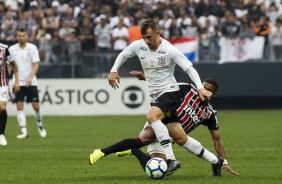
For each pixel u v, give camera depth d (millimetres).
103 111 82188
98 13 91312
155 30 32406
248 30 87188
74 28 89938
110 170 37625
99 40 88000
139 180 32781
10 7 92062
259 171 37188
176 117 33531
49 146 50625
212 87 34562
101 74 82812
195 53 85500
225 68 85938
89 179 33406
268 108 91688
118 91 82250
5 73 51031
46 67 82000
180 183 31391
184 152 47438
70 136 58562
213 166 34281
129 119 76438
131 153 33688
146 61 33188
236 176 34562
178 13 90812
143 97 82375
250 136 58812
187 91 34375
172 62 33125
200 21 91125
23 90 58219
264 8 93062
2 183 31906
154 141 33719
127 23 90562
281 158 43875
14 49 58156
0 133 51531
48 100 81812
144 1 94188
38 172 36500
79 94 82000
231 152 47312
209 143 53625
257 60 86500
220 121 74125
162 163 32594
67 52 82625
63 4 92062
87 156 44438
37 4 92812
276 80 86625
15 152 46625
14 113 81562
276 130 64188
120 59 34000
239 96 86812
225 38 86375
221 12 91375
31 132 63000
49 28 90125
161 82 33219
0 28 89625
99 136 58469
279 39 86688
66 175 35219
